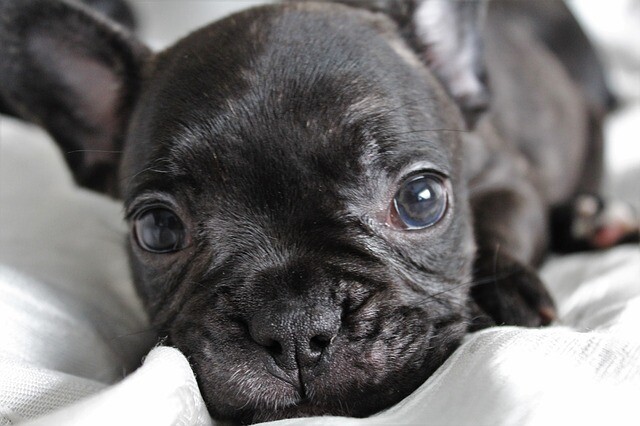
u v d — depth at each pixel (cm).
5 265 27
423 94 27
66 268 29
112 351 26
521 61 43
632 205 40
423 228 25
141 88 30
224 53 25
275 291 22
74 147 32
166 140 24
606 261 31
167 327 25
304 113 24
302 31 26
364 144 24
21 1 29
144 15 50
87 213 34
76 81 31
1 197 33
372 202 24
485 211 31
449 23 32
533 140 40
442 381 20
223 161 24
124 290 30
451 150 27
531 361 19
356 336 22
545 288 27
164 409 19
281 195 23
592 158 45
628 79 53
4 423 20
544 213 34
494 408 18
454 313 25
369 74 25
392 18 31
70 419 17
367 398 22
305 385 22
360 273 23
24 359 23
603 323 24
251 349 22
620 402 18
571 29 50
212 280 23
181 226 25
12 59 30
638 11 55
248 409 22
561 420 18
